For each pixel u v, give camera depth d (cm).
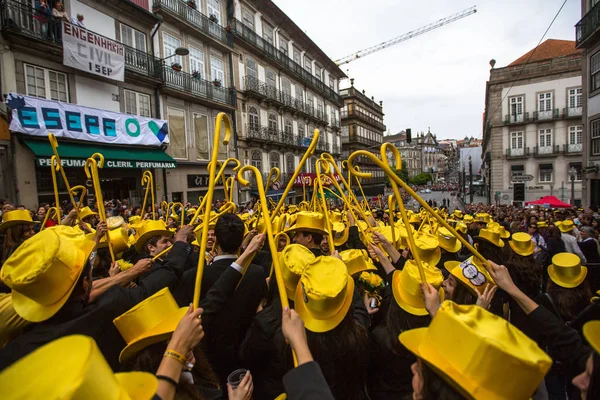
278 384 206
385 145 216
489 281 219
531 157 3350
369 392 211
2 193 1064
